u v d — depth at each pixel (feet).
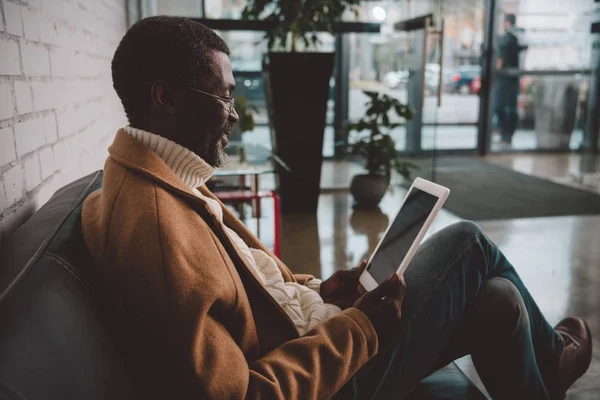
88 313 2.21
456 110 19.95
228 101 3.11
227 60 3.12
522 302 3.82
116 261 2.52
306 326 3.60
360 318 3.02
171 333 2.41
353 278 4.14
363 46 18.62
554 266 9.57
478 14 19.36
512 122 20.85
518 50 19.89
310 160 13.48
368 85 18.72
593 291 8.41
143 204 2.62
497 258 3.92
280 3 12.69
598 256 10.13
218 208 3.74
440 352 3.54
